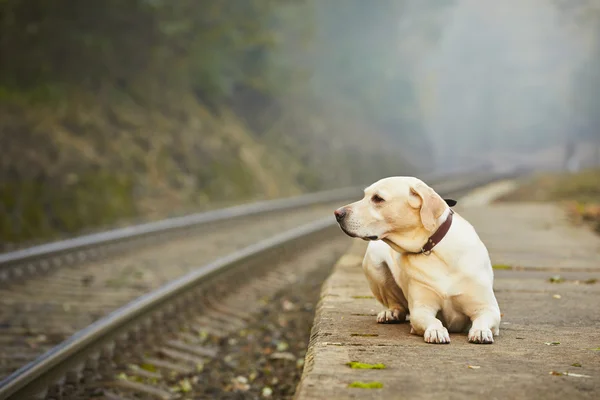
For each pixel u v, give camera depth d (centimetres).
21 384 436
